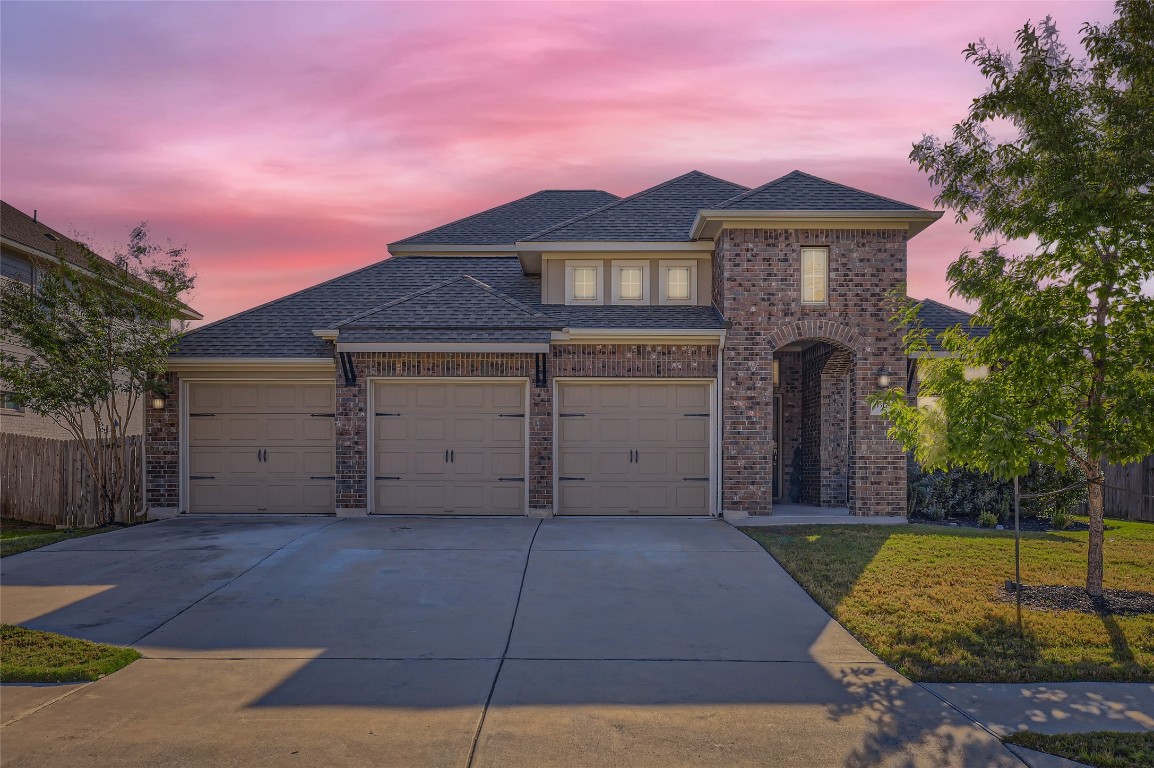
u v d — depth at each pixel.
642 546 11.66
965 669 6.56
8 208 22.11
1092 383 8.23
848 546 11.48
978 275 8.69
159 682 6.43
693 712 5.77
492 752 5.12
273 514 14.84
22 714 5.76
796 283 14.36
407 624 8.04
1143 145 7.65
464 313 14.62
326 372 14.83
